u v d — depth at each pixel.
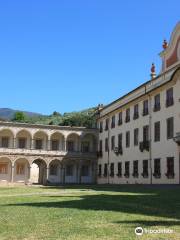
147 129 49.62
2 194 29.03
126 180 56.28
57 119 150.00
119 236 10.10
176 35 43.91
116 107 61.84
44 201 21.22
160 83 46.06
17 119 125.62
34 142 72.62
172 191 28.98
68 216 14.16
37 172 85.06
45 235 10.48
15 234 10.70
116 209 16.33
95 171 73.12
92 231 10.90
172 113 43.06
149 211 15.44
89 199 22.22
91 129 73.88
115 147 61.31
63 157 72.19
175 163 41.88
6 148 69.19
